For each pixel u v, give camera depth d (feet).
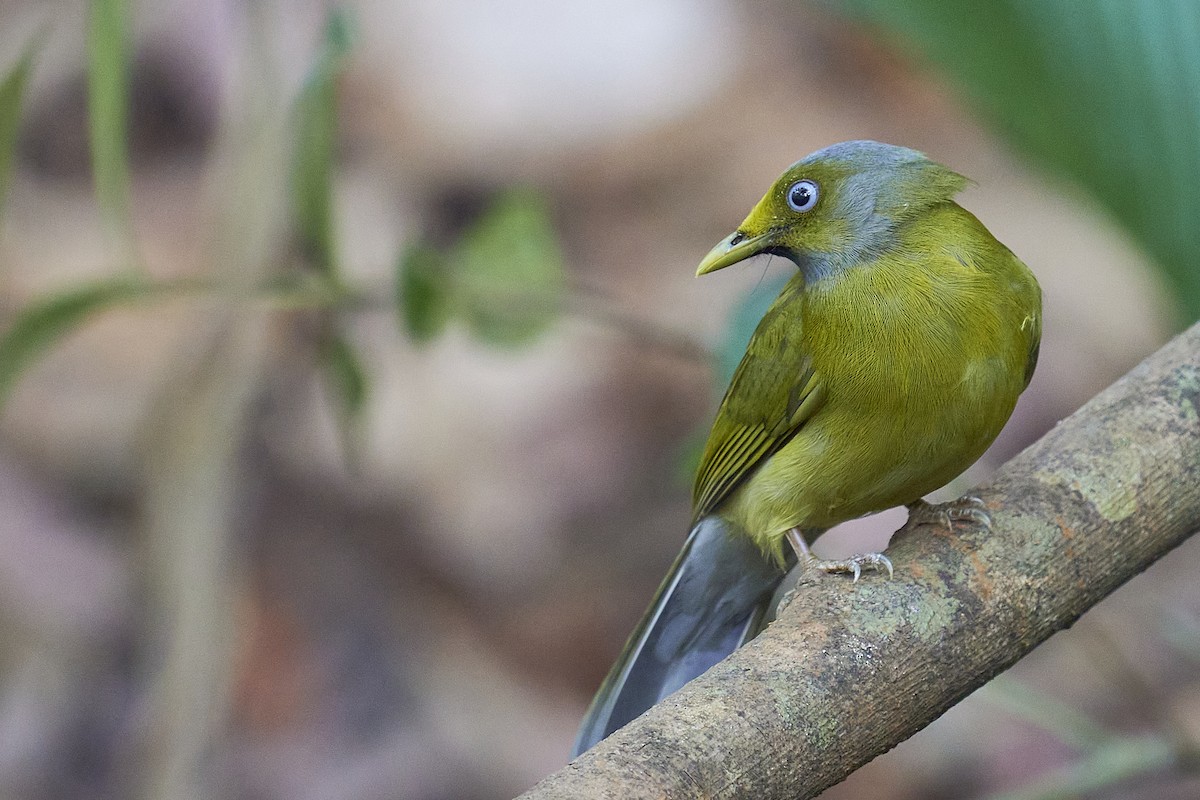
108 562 42.88
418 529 45.16
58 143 52.60
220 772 37.63
